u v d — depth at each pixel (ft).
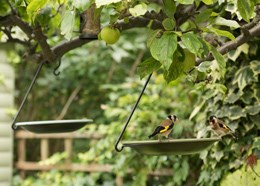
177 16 10.12
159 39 6.48
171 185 17.58
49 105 28.07
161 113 17.79
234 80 12.98
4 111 23.09
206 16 7.59
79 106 27.25
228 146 13.10
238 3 7.21
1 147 22.99
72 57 26.32
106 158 20.89
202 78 9.28
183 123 16.35
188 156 16.56
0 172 22.93
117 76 26.86
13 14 10.40
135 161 18.25
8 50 23.38
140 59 26.12
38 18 10.12
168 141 8.23
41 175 22.81
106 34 7.82
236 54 12.76
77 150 25.26
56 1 7.56
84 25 9.23
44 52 10.68
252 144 12.69
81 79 26.99
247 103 12.91
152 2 9.11
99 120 25.36
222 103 13.25
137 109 18.37
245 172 12.23
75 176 22.06
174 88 17.95
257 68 12.80
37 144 27.55
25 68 27.96
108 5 7.41
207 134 13.35
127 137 18.01
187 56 7.18
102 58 26.53
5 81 23.35
